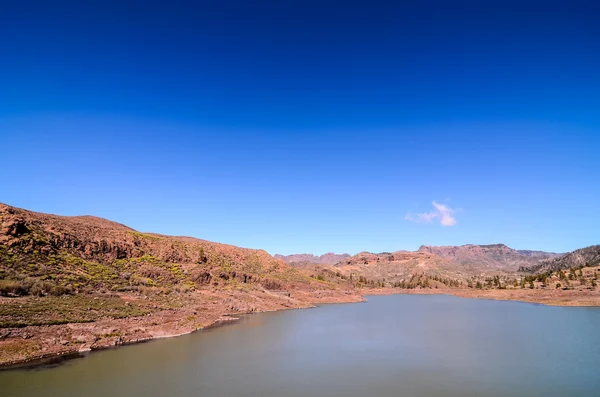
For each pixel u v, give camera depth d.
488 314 74.88
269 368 30.16
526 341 43.16
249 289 85.38
